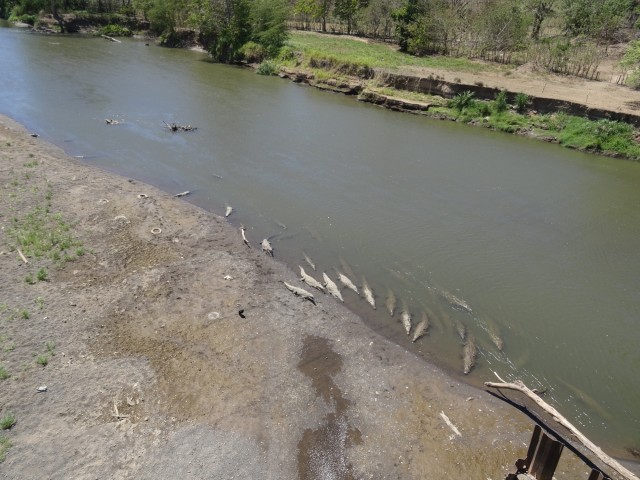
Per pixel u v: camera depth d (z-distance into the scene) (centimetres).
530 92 3522
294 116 3481
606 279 1791
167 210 2016
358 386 1249
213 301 1488
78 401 1103
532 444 973
